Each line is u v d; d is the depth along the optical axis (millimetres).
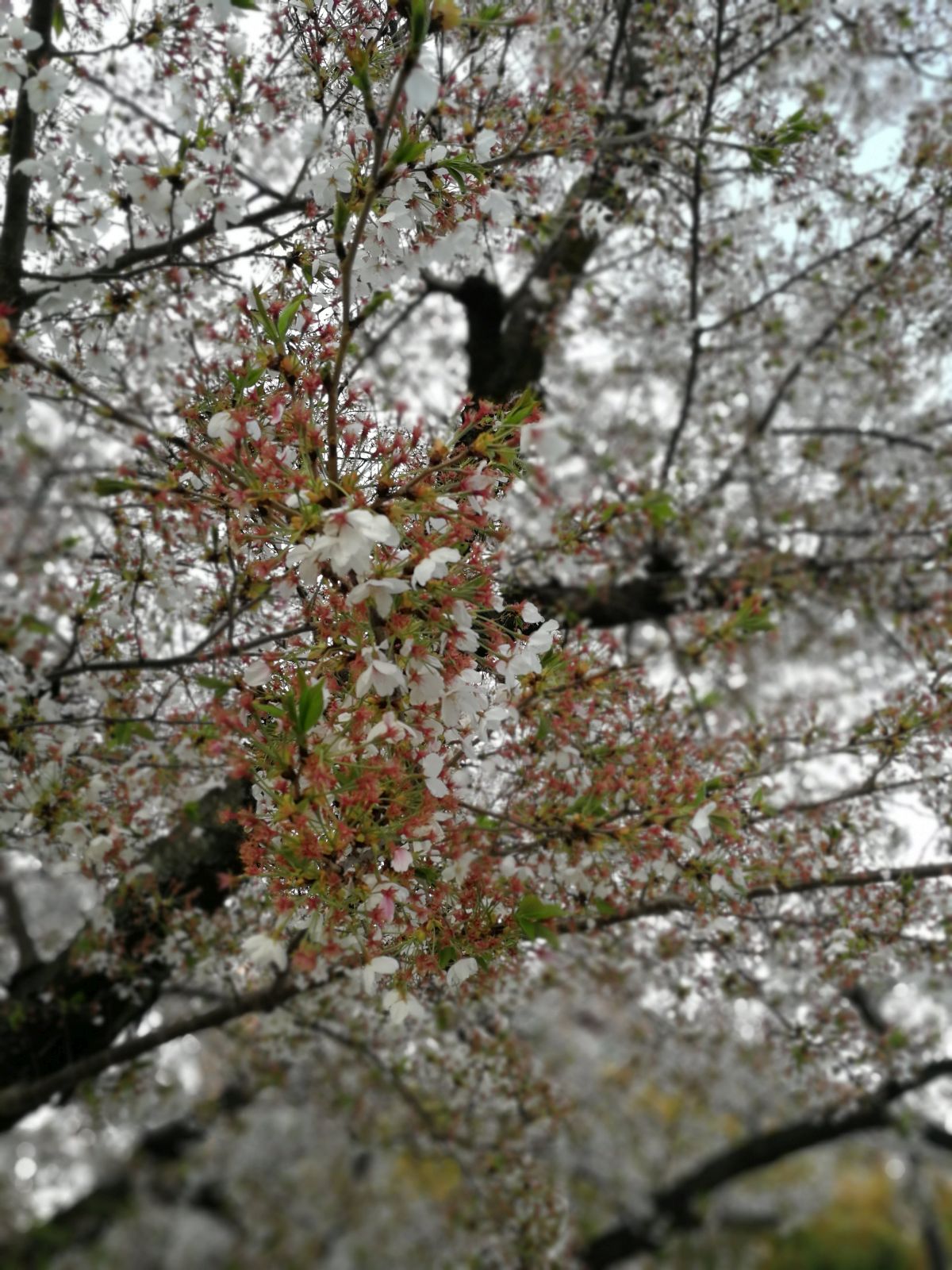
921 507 5367
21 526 3113
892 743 3102
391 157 1717
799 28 4176
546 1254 4371
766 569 4957
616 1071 6781
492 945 2070
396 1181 7367
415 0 1508
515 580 3709
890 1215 10703
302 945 2170
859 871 3107
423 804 1792
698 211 4328
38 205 2578
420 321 5629
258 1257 7656
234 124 2656
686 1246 8164
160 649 3129
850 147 4184
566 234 4402
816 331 5262
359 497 1662
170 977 3559
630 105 4188
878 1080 3947
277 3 2629
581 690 2492
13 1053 3439
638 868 2473
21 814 2732
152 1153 6566
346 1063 4953
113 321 2773
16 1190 5980
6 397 2377
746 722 4152
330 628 1855
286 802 1682
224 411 1854
